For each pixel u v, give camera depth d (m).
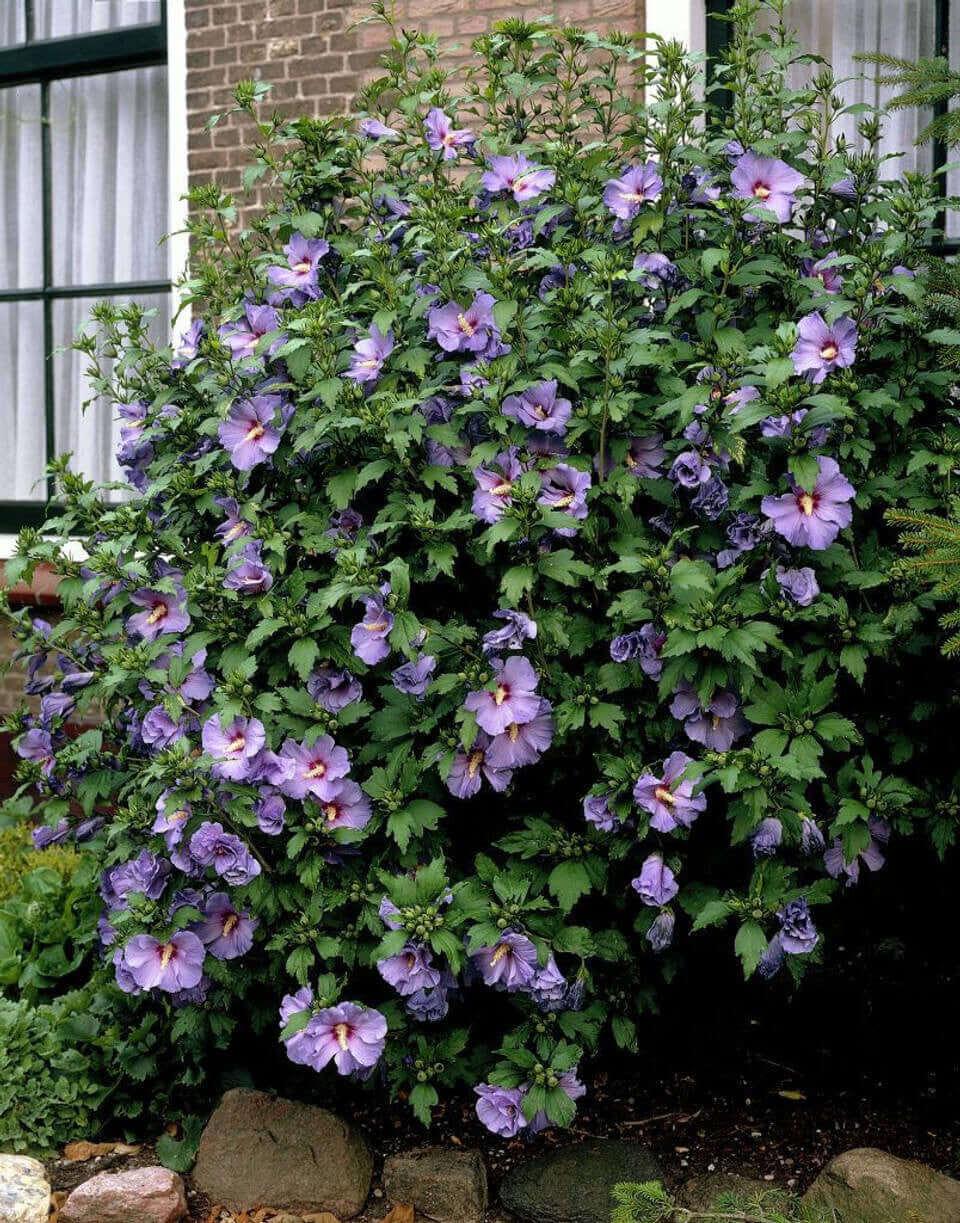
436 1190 2.96
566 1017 2.94
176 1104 3.34
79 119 6.54
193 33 5.69
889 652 3.02
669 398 3.19
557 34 3.87
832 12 4.76
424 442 3.18
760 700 2.82
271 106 5.54
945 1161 2.98
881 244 3.19
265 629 2.94
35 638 3.48
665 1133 3.18
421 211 3.29
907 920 3.51
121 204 6.49
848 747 2.86
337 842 2.97
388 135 3.73
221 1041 3.18
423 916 2.77
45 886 4.09
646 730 2.97
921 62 3.52
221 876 3.04
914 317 3.11
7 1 6.48
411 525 3.08
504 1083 2.87
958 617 2.78
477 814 3.21
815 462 2.87
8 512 6.63
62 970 3.77
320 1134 3.07
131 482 3.72
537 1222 2.90
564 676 2.95
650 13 4.71
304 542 3.14
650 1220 2.68
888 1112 3.19
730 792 2.68
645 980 3.22
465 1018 3.21
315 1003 2.88
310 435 3.11
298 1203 2.99
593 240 3.49
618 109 3.80
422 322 3.34
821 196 3.51
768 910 2.74
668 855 2.96
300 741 3.01
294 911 3.02
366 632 2.90
